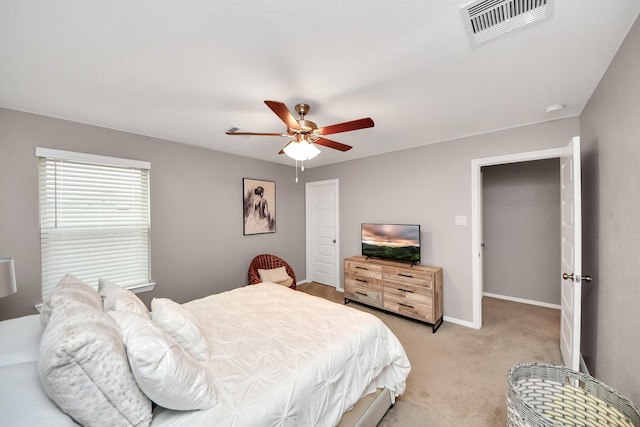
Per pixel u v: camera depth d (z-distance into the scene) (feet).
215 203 12.18
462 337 9.43
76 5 3.69
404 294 10.75
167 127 9.05
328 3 3.74
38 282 7.75
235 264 13.05
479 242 10.23
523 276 13.17
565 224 7.59
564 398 4.69
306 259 16.97
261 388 3.95
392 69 5.52
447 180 10.78
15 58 4.99
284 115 5.85
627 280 4.55
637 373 4.19
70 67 5.35
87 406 2.85
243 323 6.23
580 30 4.34
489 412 5.90
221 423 3.34
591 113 6.68
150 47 4.73
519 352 8.37
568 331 7.09
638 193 4.17
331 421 4.43
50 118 7.94
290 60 5.18
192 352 4.62
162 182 10.39
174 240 10.77
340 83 6.08
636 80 4.15
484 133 9.80
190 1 3.66
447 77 5.85
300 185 16.61
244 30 4.30
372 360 5.56
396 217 12.46
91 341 2.90
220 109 7.52
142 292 9.91
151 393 3.22
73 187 8.46
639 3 3.77
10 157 7.33
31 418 2.60
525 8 3.88
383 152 12.83
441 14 3.97
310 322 6.26
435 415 5.85
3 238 7.25
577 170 6.09
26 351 3.96
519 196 13.23
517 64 5.36
